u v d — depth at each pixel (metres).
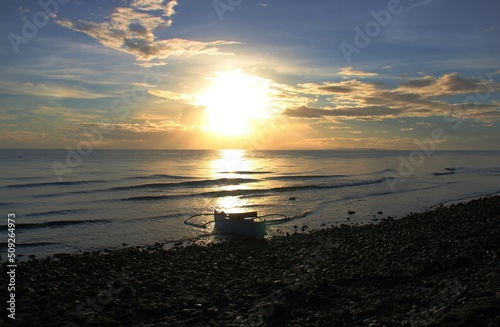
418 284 12.36
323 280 12.94
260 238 22.84
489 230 19.12
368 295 11.69
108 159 120.06
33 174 64.44
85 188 47.25
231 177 62.94
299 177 63.97
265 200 38.72
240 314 11.09
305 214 31.00
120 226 27.14
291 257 17.53
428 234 19.59
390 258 15.61
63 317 11.31
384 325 9.35
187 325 10.51
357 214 30.91
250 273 15.22
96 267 17.09
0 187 47.56
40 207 34.72
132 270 16.39
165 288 13.80
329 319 10.12
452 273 13.02
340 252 17.64
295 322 10.08
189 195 41.84
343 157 166.25
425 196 41.34
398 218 28.50
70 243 22.70
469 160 145.12
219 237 23.77
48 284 14.67
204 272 15.76
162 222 28.36
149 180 56.81
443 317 8.92
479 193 43.78
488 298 9.60
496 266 13.10
